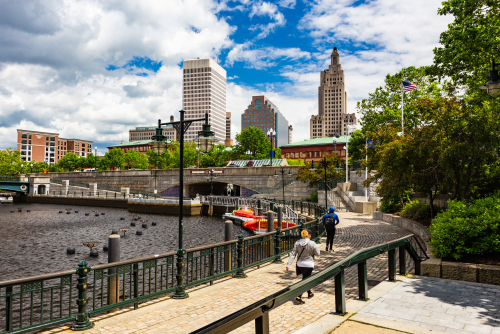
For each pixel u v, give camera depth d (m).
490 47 15.70
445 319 5.45
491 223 8.77
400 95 39.22
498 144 14.19
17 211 56.97
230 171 54.66
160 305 7.50
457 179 15.20
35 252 24.56
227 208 47.06
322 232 17.77
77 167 120.56
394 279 7.80
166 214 51.16
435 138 15.52
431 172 15.54
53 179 79.00
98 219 45.53
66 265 20.56
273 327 5.80
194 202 49.25
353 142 58.91
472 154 14.20
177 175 62.34
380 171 18.22
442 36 18.05
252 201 42.94
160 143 11.30
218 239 29.48
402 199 24.58
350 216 28.16
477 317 5.55
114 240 7.35
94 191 70.44
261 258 11.56
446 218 9.95
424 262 8.60
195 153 90.38
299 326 5.85
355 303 6.27
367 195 35.06
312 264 7.79
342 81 180.38
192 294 8.32
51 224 40.56
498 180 15.60
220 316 6.80
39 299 13.62
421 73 38.44
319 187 42.97
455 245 8.94
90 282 16.17
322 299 7.52
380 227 20.45
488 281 7.64
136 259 7.31
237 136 85.12
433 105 15.63
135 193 67.25
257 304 3.42
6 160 110.50
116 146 169.62
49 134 183.62
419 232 15.64
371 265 10.95
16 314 11.80
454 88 19.48
